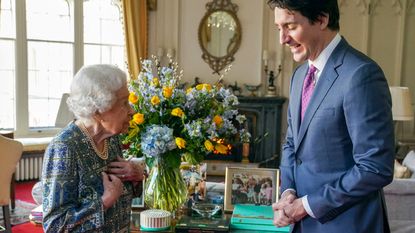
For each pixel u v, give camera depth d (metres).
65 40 6.15
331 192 1.28
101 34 6.48
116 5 6.54
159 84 1.87
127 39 6.29
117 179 1.42
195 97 1.85
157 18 6.66
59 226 1.31
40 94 6.03
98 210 1.34
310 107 1.36
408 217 3.16
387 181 1.20
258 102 6.47
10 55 5.75
